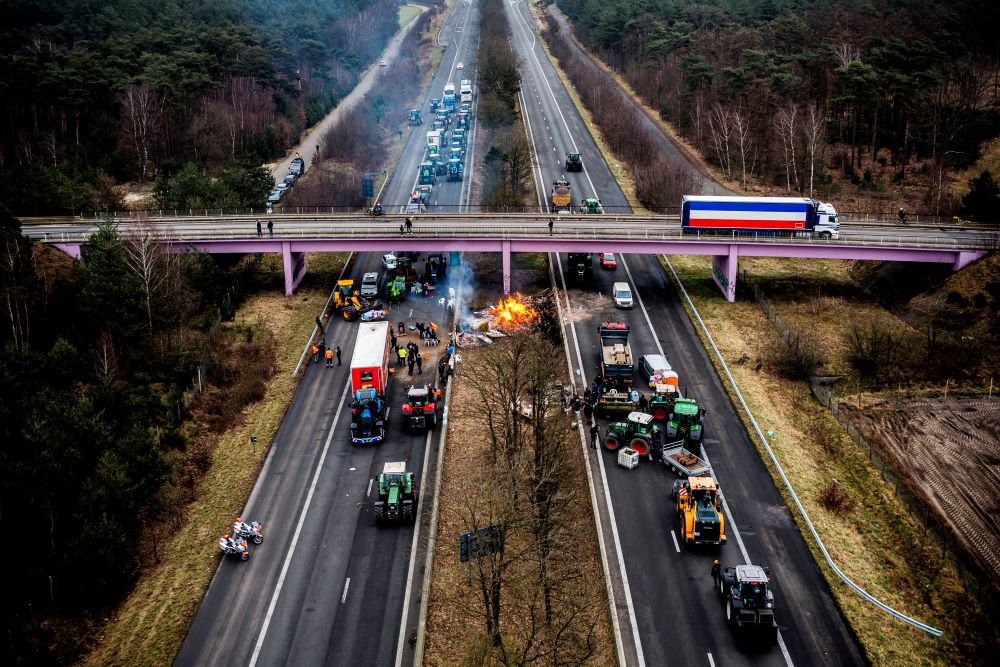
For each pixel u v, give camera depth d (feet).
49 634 191.31
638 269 390.21
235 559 212.02
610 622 186.19
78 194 429.79
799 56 569.64
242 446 262.06
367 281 366.63
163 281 318.65
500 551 178.60
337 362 312.29
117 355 290.56
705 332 327.47
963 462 257.34
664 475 237.45
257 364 305.94
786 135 515.50
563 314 343.05
